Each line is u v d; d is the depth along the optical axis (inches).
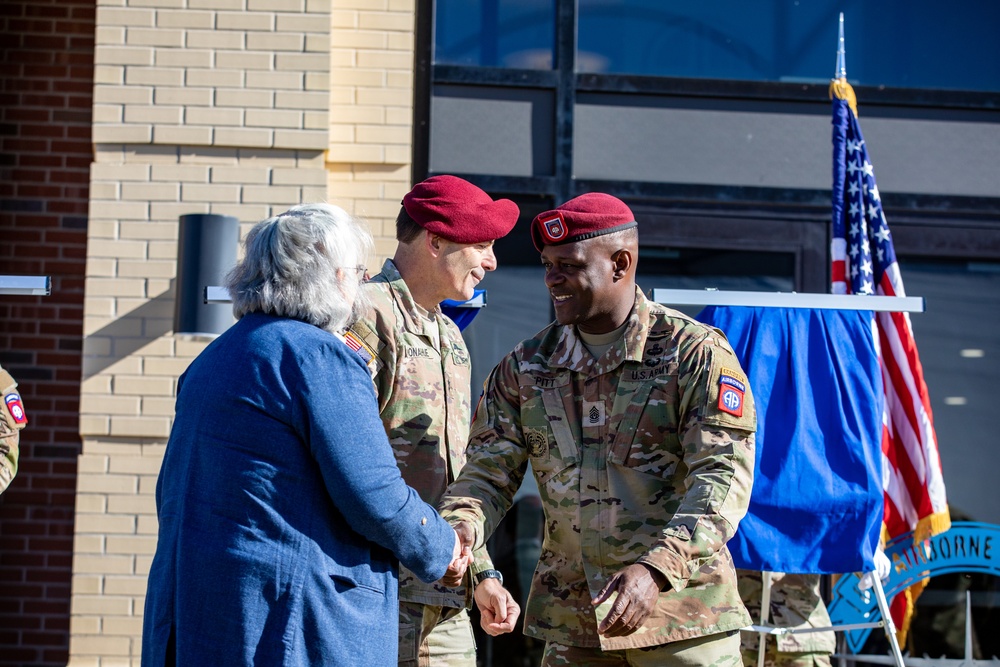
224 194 293.7
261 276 150.4
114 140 292.7
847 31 328.2
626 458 172.6
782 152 322.3
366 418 145.6
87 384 286.4
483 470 179.9
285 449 142.6
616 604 148.1
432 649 183.3
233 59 296.5
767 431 209.0
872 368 213.9
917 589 290.4
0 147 327.0
